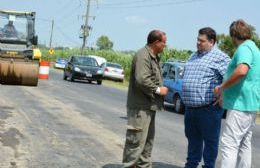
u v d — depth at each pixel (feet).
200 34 23.34
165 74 62.69
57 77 112.78
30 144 28.89
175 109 58.23
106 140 31.91
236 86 20.58
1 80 68.39
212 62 23.03
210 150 23.34
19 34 70.54
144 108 21.81
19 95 55.98
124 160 22.39
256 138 40.86
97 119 41.52
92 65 100.63
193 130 23.79
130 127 21.98
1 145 28.07
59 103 51.24
